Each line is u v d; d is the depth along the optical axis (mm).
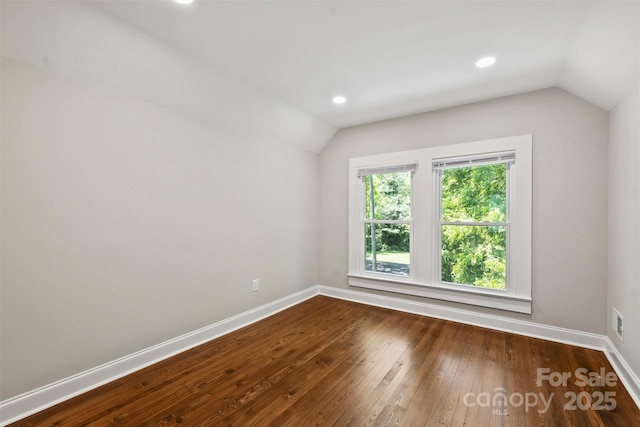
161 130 2449
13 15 1565
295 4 1697
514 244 2906
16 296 1717
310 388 2008
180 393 1957
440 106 3264
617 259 2312
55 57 1807
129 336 2242
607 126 2529
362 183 3945
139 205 2305
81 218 1985
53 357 1859
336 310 3623
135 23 1869
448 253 3369
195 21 1854
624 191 2178
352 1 1676
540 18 1805
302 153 4027
